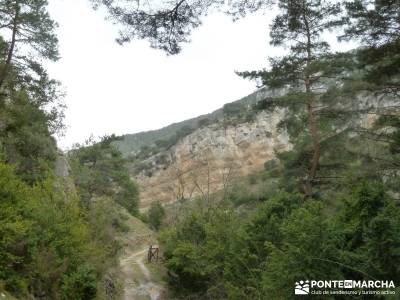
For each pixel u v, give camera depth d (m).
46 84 26.56
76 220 17.19
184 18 8.65
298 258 9.27
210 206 28.44
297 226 10.00
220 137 100.62
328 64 19.53
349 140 20.12
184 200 36.56
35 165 24.88
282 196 17.66
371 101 21.91
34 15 24.45
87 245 17.67
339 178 19.41
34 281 13.49
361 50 17.42
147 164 113.25
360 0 16.47
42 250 14.09
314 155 20.25
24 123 24.28
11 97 24.56
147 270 32.34
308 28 19.59
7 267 11.99
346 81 19.30
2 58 24.50
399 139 17.25
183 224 28.67
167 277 28.94
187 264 25.14
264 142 97.56
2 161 15.01
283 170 22.42
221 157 97.88
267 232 16.02
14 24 24.48
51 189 17.31
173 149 109.06
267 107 21.47
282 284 9.38
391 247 8.81
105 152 52.53
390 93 18.48
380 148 19.77
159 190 105.31
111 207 29.58
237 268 16.41
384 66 16.73
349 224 10.85
